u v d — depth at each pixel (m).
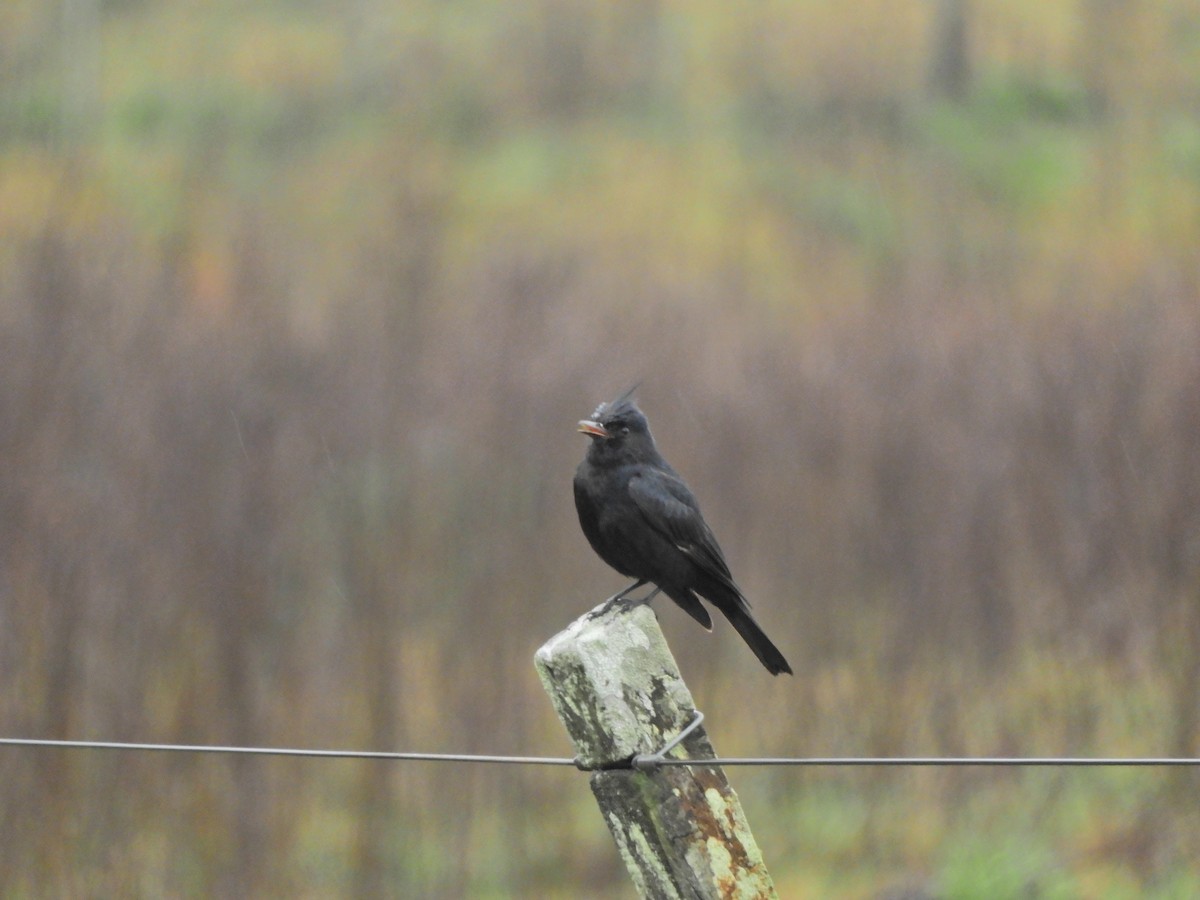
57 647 16.02
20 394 16.91
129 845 15.90
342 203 34.75
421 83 43.59
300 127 41.00
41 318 17.48
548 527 20.09
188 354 18.55
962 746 18.41
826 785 18.72
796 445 21.67
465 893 16.88
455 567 19.53
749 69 43.47
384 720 17.62
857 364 22.56
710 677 19.42
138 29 45.44
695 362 22.84
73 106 36.72
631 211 36.53
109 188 25.08
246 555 17.48
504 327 21.55
